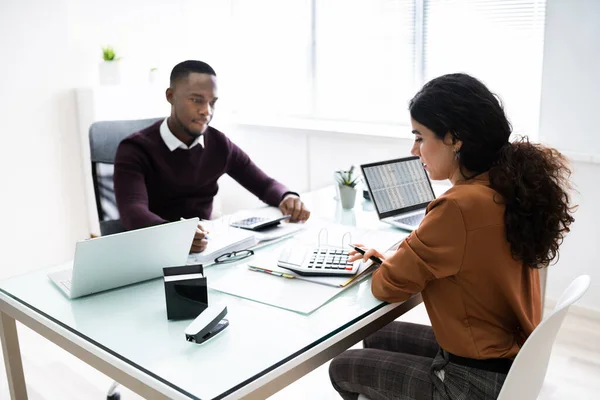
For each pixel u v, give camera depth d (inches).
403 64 141.7
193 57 163.8
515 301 51.7
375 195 80.6
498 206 51.0
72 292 58.1
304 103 162.9
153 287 61.3
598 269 109.7
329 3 151.3
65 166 139.7
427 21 135.3
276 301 56.2
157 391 43.2
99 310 55.8
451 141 54.3
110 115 138.9
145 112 146.9
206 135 92.8
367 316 53.6
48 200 137.5
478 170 54.9
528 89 123.6
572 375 92.7
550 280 116.1
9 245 132.2
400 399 55.2
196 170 91.5
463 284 52.2
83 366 97.6
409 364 55.9
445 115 53.3
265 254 68.8
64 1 133.7
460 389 51.8
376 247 70.1
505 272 51.3
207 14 165.8
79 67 139.6
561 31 105.5
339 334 50.5
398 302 55.7
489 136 52.9
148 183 88.4
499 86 127.3
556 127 109.7
